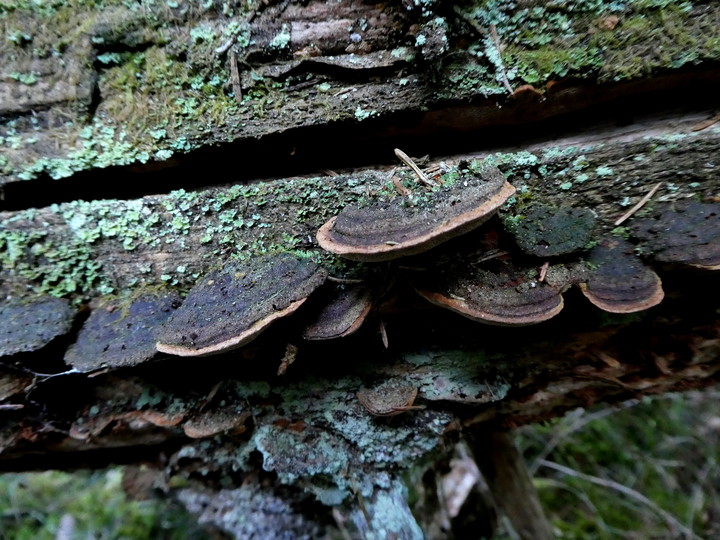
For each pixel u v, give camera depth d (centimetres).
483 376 24
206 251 22
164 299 22
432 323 23
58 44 21
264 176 23
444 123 21
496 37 19
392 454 24
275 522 29
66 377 22
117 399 24
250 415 24
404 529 24
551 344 23
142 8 20
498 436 36
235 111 21
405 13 19
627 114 21
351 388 24
